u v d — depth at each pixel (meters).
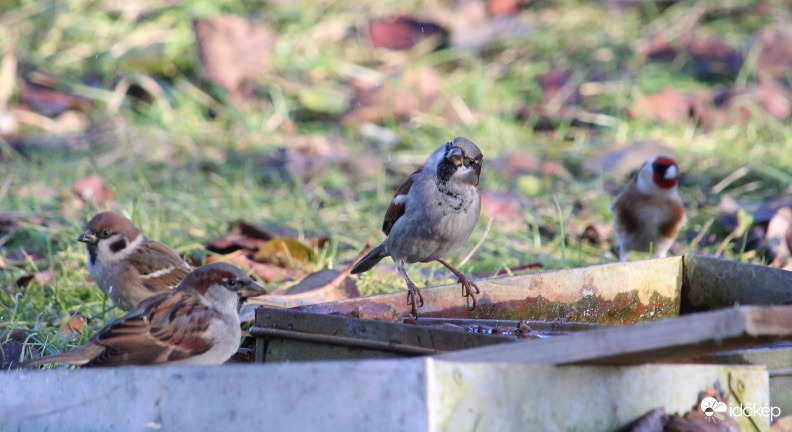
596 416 5.84
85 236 9.67
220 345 7.46
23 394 6.41
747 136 16.31
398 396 5.22
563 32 19.72
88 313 9.95
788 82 17.95
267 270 11.04
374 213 13.84
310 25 19.86
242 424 5.65
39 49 18.77
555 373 5.65
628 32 19.48
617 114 17.11
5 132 16.48
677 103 17.17
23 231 12.41
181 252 11.65
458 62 19.25
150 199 13.70
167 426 5.88
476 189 8.98
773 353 6.84
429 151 16.27
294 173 15.20
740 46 18.64
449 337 6.39
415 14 19.83
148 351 7.18
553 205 14.12
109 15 19.62
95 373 6.13
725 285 8.95
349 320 6.78
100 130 16.58
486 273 11.45
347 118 17.41
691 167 15.20
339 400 5.37
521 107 17.70
